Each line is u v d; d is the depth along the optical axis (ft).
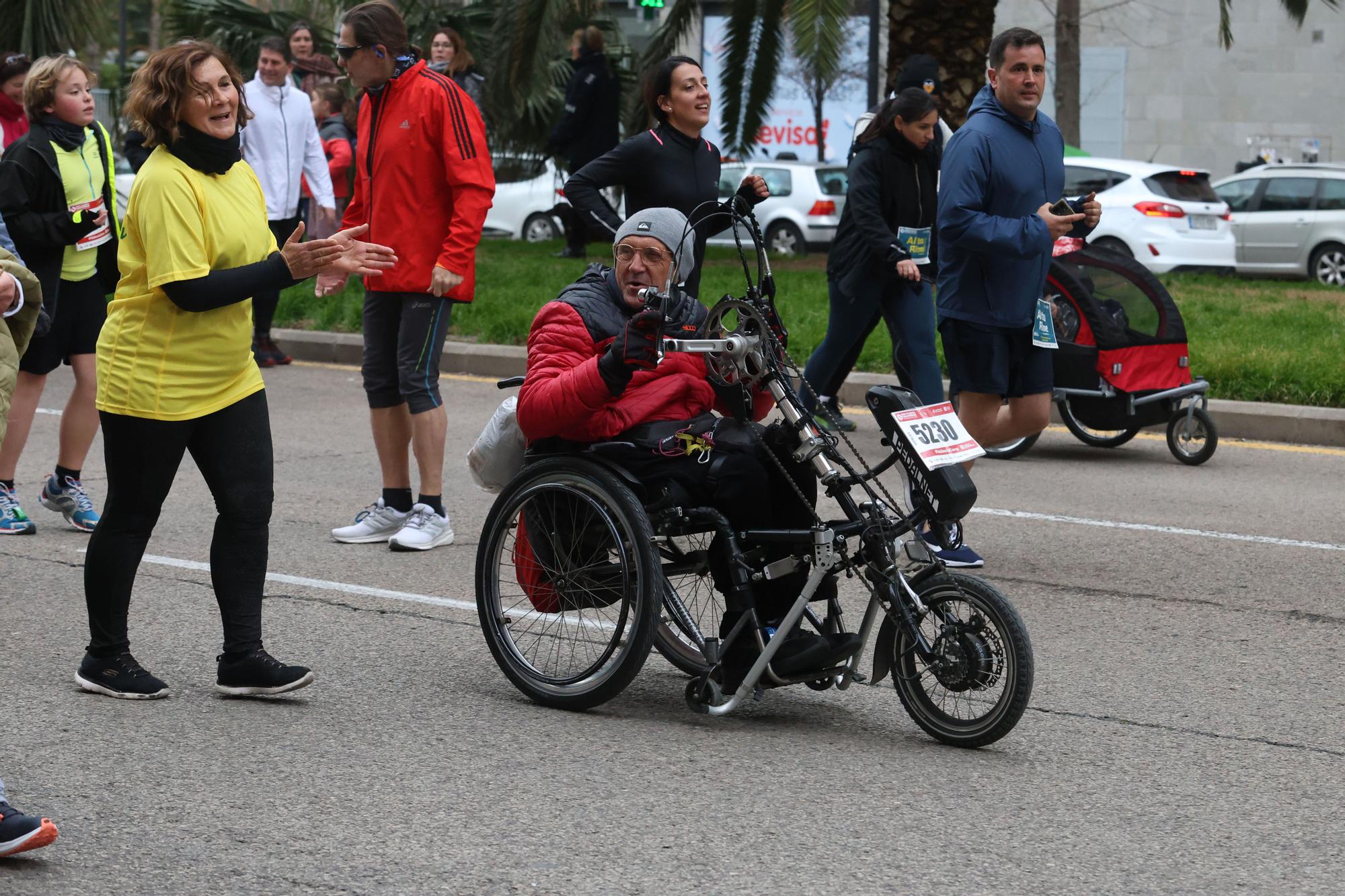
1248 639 27.61
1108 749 21.76
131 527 22.88
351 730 21.98
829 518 34.24
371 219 32.65
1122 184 95.66
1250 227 103.50
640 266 23.43
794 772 20.53
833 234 114.73
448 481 40.88
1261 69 156.25
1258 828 18.97
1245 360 53.52
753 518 22.43
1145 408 45.34
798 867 17.48
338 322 66.08
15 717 22.20
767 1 72.02
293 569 31.42
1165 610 29.45
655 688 24.49
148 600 28.76
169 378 22.03
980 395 32.55
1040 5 159.02
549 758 20.94
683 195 33.09
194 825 18.48
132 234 21.85
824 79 71.26
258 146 57.31
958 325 32.07
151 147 21.77
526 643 24.18
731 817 18.90
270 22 99.71
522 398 22.81
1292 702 24.08
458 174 32.01
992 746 21.80
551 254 95.66
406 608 28.73
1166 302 45.29
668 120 33.27
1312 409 49.03
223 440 22.67
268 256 21.99
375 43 31.99
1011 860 17.80
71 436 34.40
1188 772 20.89
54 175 32.81
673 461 22.57
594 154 88.74
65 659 25.08
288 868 17.29
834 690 24.50
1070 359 45.85
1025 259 31.40
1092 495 40.29
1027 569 32.48
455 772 20.35
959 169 31.09
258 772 20.25
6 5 85.30
